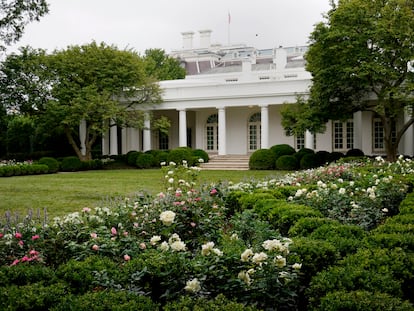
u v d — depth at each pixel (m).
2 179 19.66
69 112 26.09
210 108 30.39
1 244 4.66
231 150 29.98
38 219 6.09
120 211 6.02
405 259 4.18
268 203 7.34
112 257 4.55
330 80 20.16
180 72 49.97
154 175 20.70
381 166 13.90
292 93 25.41
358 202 7.40
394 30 18.78
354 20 19.67
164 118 28.34
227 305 3.02
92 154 34.88
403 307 3.06
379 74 19.47
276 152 23.73
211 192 7.51
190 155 25.27
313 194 7.59
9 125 32.31
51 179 19.27
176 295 3.59
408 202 7.15
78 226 5.21
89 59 26.34
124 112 26.94
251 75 33.84
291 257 4.16
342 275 3.73
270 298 3.54
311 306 3.50
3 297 3.15
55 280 3.57
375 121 26.45
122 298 3.13
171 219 4.87
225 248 4.28
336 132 27.41
